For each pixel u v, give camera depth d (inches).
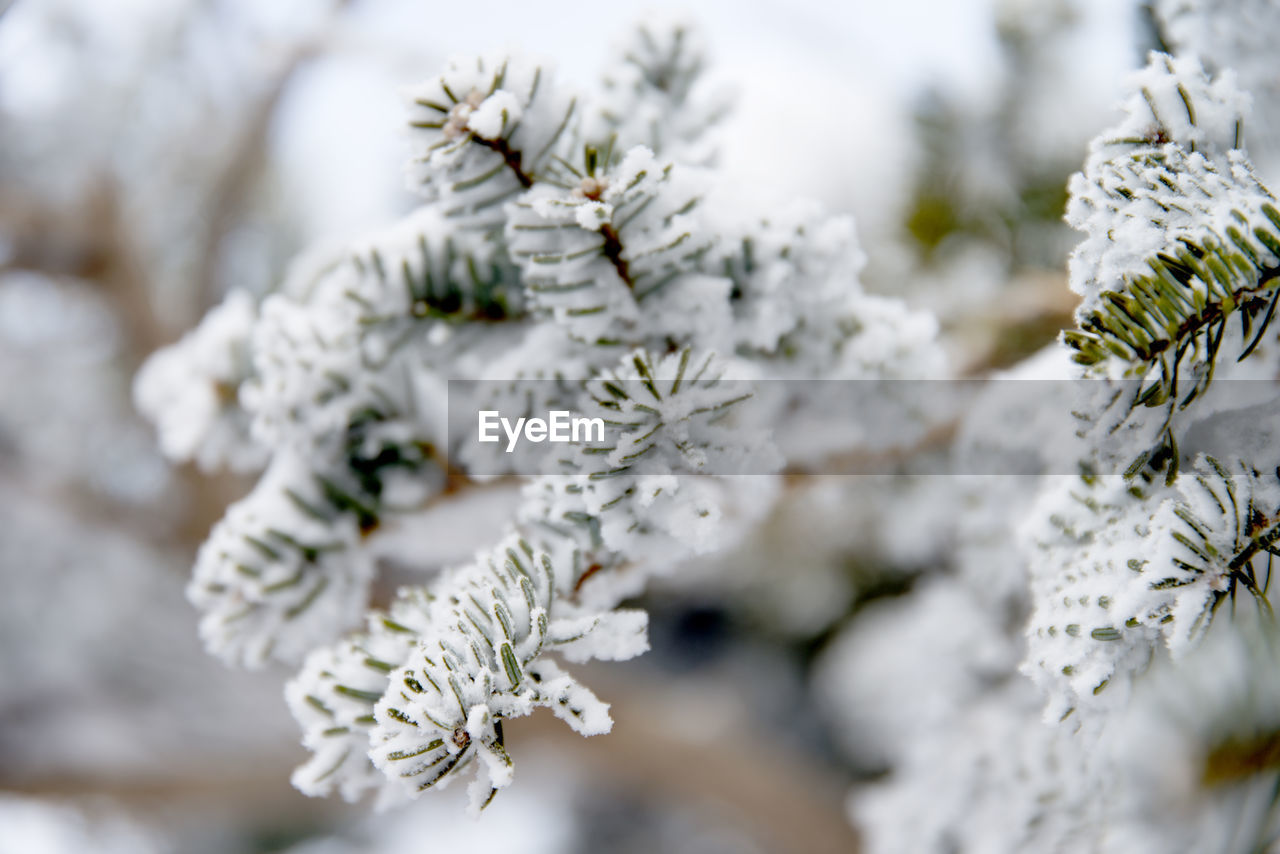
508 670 12.6
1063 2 21.0
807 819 54.4
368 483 15.7
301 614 15.4
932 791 19.0
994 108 22.4
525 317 15.5
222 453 16.9
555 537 14.0
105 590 60.2
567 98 14.0
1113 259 13.0
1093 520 13.6
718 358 13.5
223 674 58.9
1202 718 16.1
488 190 14.2
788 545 47.3
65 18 52.5
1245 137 13.6
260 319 16.1
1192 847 15.7
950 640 19.2
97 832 65.4
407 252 15.1
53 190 59.9
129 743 55.2
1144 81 13.5
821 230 14.6
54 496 57.2
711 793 55.4
